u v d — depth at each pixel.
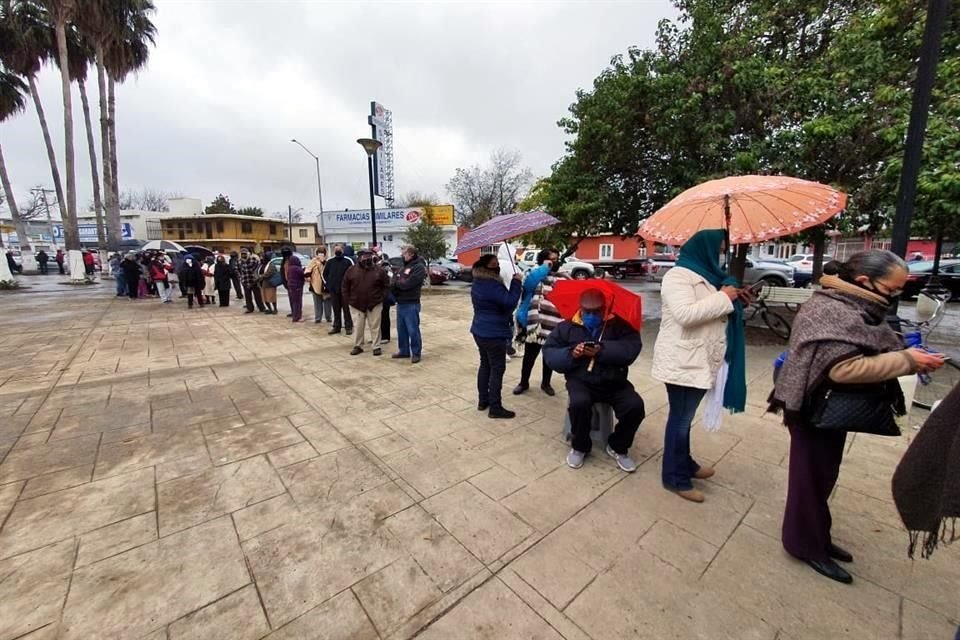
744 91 6.54
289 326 8.90
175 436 3.61
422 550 2.25
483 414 4.12
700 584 2.01
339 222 39.25
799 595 1.94
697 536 2.35
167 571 2.09
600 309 3.03
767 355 6.25
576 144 8.00
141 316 10.14
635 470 3.06
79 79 22.81
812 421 1.89
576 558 2.18
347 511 2.58
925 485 1.52
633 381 5.14
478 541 2.32
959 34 5.72
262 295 10.66
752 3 7.84
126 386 4.93
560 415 4.11
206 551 2.23
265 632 1.76
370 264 6.21
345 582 2.03
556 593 1.96
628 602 1.91
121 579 2.03
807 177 6.44
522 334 4.71
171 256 15.41
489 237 3.76
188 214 49.19
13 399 4.49
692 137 6.98
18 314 10.43
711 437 3.57
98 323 9.14
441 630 1.77
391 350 6.74
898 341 1.83
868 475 2.96
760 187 2.40
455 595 1.96
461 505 2.64
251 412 4.15
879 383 1.82
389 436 3.62
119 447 3.41
